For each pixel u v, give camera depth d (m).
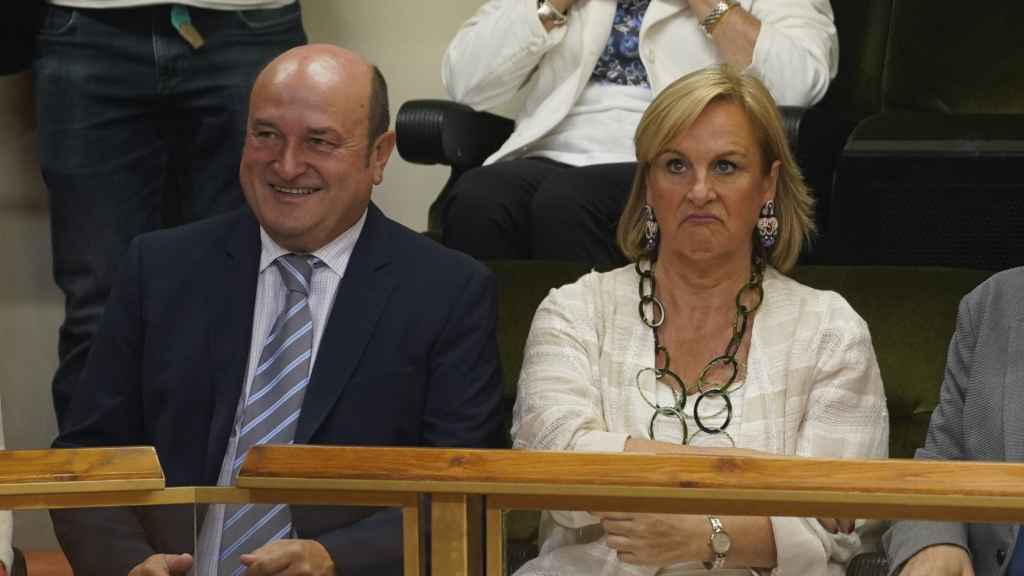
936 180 5.66
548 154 6.47
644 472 2.60
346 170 4.30
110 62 6.44
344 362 4.27
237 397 4.29
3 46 6.51
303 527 2.64
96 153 6.52
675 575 2.68
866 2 7.05
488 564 2.62
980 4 6.84
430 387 4.33
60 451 2.70
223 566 2.66
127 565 2.67
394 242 4.43
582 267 5.67
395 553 2.62
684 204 4.23
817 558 2.70
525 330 5.54
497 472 2.60
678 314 4.32
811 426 4.16
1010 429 3.86
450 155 6.37
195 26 6.43
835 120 6.05
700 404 4.21
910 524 2.67
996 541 2.93
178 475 4.30
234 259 4.40
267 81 4.30
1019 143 5.58
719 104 4.24
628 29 6.46
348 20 7.91
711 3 6.23
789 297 4.33
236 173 6.60
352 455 2.65
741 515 2.63
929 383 5.29
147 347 4.36
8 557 2.65
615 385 4.29
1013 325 3.97
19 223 7.36
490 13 6.62
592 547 2.64
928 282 5.48
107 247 6.59
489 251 6.16
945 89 6.82
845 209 5.78
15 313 7.42
